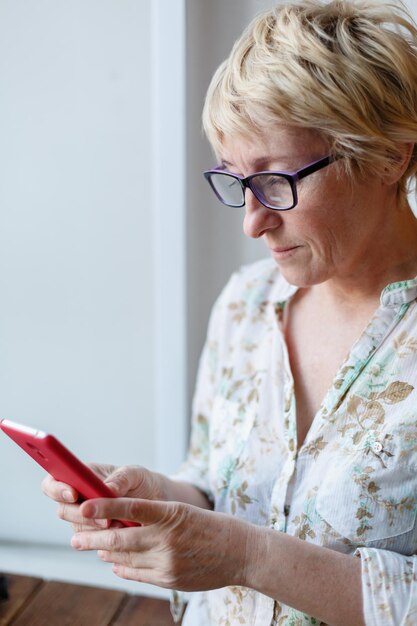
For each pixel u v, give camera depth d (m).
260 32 0.87
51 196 1.69
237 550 0.86
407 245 0.96
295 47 0.82
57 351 1.81
